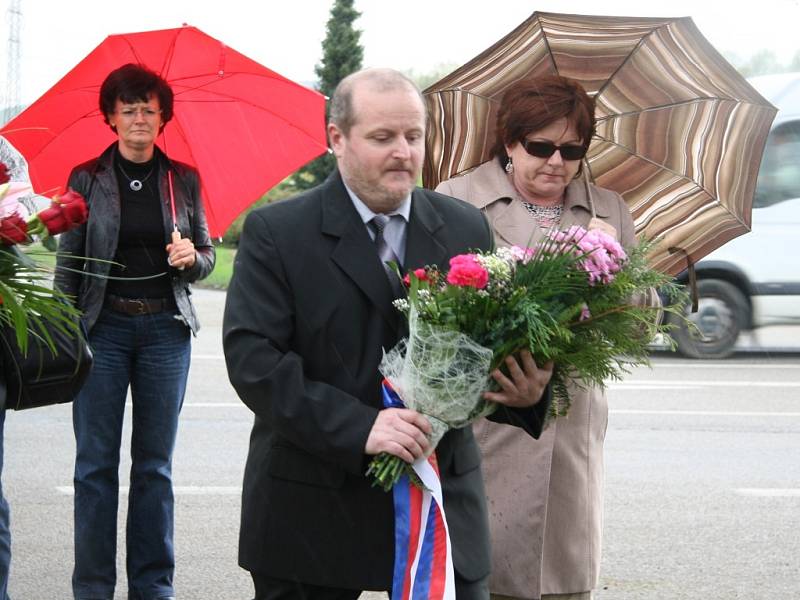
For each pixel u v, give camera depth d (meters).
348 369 3.54
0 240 3.86
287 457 3.58
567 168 4.78
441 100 5.29
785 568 6.75
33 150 6.30
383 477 3.40
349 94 3.54
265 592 3.66
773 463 9.34
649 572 6.66
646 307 3.74
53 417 10.83
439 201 3.80
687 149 5.29
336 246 3.57
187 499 7.97
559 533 4.74
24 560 6.65
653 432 10.51
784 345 15.02
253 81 6.39
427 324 3.32
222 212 6.50
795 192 14.62
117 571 6.62
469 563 3.58
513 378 3.48
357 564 3.54
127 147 5.84
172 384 5.88
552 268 3.46
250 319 3.53
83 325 5.03
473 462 3.71
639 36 5.20
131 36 6.14
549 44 5.25
